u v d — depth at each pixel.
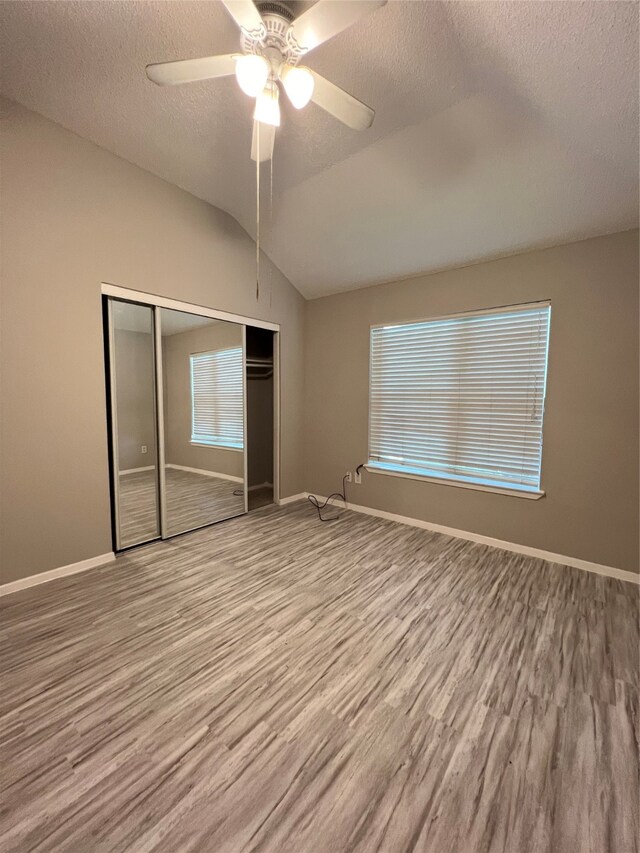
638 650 1.81
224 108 2.12
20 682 1.57
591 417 2.57
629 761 1.26
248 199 3.08
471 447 3.18
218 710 1.45
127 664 1.68
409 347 3.50
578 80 1.58
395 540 3.16
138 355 2.91
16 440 2.25
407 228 2.88
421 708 1.47
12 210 2.16
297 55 1.48
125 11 1.57
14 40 1.72
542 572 2.60
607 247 2.46
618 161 1.98
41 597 2.23
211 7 1.55
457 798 1.14
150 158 2.62
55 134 2.30
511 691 1.55
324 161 2.49
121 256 2.66
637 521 2.45
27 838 1.02
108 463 2.73
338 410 4.08
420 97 1.92
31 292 2.26
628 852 1.01
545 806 1.12
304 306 4.28
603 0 1.25
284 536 3.24
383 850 1.01
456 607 2.16
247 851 1.00
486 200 2.46
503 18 1.42
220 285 3.35
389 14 1.49
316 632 1.93
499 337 2.96
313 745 1.30
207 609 2.12
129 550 2.91
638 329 2.39
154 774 1.20
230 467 3.68
